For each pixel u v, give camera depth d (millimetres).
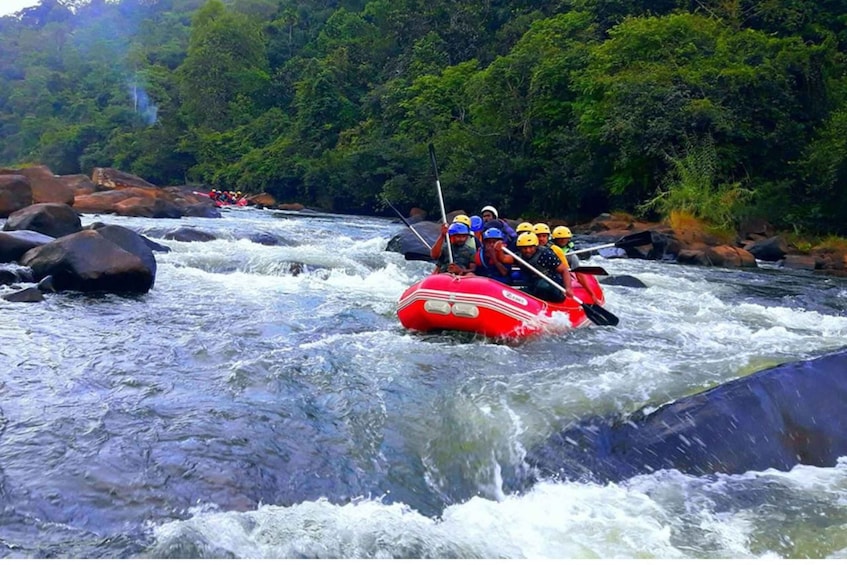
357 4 64625
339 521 3762
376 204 36969
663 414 4805
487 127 31188
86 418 4863
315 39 65750
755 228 21125
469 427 4852
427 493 4227
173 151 57062
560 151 27016
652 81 23688
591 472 4383
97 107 75375
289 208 39062
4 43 113250
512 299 7293
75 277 8867
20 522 3623
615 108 23750
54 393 5340
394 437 4805
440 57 42031
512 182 29641
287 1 72250
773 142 22562
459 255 8094
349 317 8250
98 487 3965
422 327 7574
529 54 29594
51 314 7699
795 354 6453
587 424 4750
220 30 61219
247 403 5242
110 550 3410
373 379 5801
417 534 3658
